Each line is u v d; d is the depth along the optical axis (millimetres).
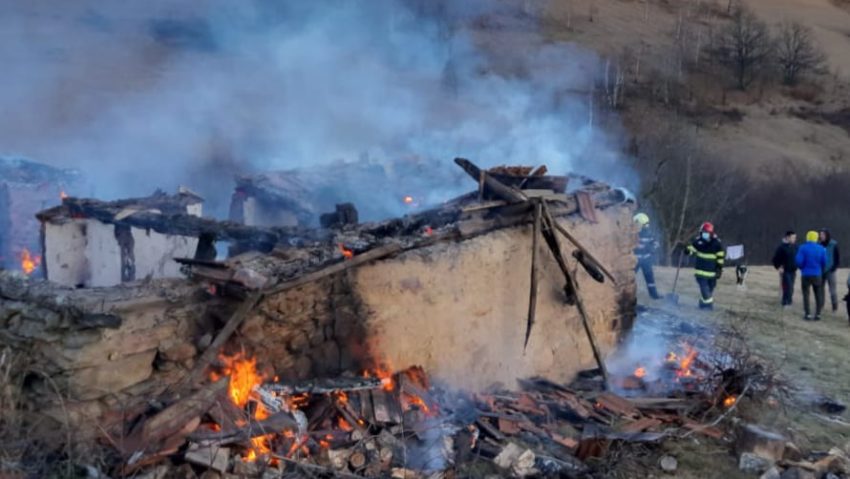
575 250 9656
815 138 58625
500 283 8805
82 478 5395
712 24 84500
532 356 9297
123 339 5836
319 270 7004
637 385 9609
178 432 5875
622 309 10742
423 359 7965
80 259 10828
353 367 7395
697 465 7590
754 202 39594
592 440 7441
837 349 12383
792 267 15688
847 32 92188
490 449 7246
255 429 6141
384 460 6660
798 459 7762
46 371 5656
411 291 7773
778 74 72688
